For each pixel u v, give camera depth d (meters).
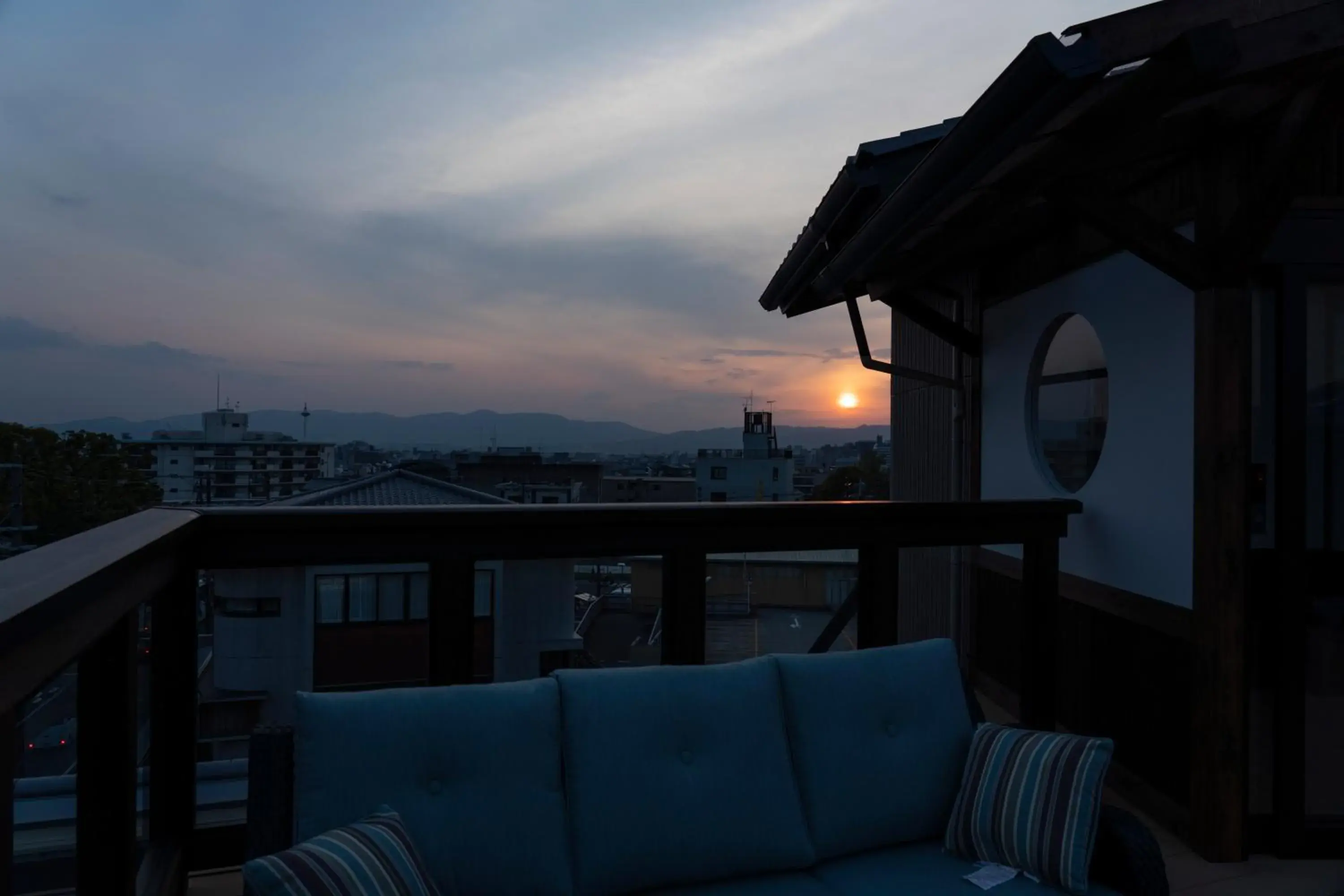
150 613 2.58
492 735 1.94
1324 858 3.01
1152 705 3.39
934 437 5.84
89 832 1.85
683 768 2.10
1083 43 1.92
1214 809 2.98
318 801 1.80
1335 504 3.09
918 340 6.12
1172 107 2.17
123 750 1.86
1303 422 2.99
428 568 2.89
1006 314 4.58
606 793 2.01
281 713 2.72
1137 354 3.41
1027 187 2.76
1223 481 2.94
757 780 2.14
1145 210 3.36
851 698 2.34
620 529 3.07
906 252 3.92
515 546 2.95
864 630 3.32
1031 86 1.96
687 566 3.13
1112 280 3.57
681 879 2.03
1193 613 3.07
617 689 2.13
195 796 2.64
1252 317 3.05
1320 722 3.10
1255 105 2.69
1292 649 3.00
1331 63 2.27
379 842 1.61
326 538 2.76
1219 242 2.86
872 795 2.26
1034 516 3.53
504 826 1.88
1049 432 4.23
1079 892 1.96
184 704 2.61
